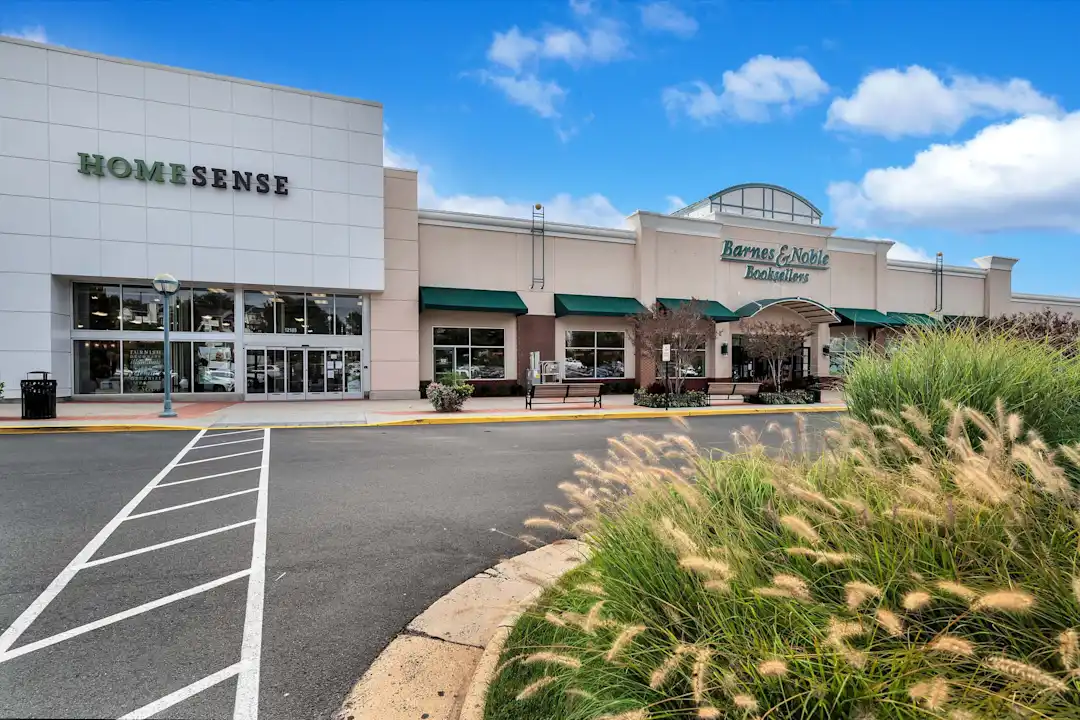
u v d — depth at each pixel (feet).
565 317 79.36
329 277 65.77
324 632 11.18
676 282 84.48
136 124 59.62
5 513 19.33
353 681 9.46
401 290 70.03
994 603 5.02
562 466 28.22
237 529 17.70
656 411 56.54
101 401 61.46
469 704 8.00
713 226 86.94
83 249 57.93
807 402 71.15
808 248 93.76
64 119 57.47
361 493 22.43
